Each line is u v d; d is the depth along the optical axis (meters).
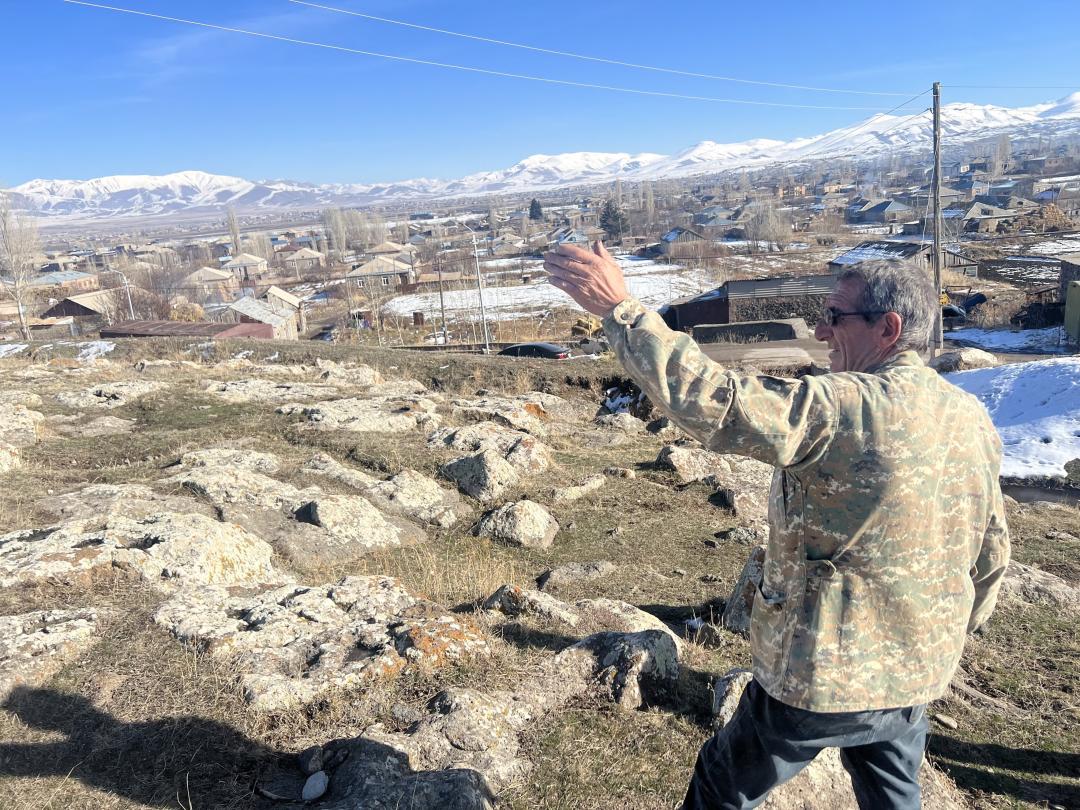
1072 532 8.55
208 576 5.39
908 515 1.61
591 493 9.57
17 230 51.41
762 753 1.87
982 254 72.81
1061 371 16.95
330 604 4.75
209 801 2.94
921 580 1.66
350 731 3.44
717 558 7.46
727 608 5.61
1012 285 54.38
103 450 9.52
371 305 64.94
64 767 3.07
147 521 5.88
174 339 22.58
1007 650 5.07
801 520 1.69
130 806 2.88
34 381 13.68
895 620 1.66
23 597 4.48
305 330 57.97
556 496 9.20
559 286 1.70
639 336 1.58
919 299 1.74
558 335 44.78
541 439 12.49
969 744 3.88
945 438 1.65
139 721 3.38
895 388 1.63
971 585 1.80
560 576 6.74
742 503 8.99
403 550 7.38
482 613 5.05
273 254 133.75
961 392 1.77
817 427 1.58
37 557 4.85
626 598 6.39
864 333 1.79
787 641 1.73
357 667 3.87
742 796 1.95
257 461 9.03
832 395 1.60
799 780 3.17
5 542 5.20
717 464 10.73
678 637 5.13
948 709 4.21
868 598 1.65
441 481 9.48
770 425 1.52
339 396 13.79
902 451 1.59
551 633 4.80
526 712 3.71
